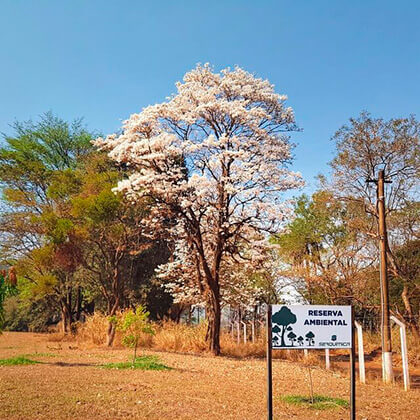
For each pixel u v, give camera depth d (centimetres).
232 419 863
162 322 2808
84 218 2795
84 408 896
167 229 2389
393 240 2791
